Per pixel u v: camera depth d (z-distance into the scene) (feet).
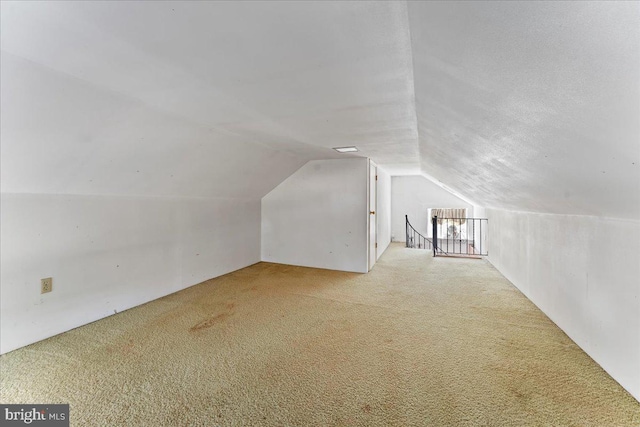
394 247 21.81
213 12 3.18
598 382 5.31
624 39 1.73
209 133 8.30
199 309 9.04
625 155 2.95
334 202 14.28
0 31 3.51
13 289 6.44
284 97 5.80
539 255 8.99
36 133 5.39
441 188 23.75
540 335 7.21
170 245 10.53
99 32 3.59
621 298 5.17
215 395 5.05
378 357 6.25
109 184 8.00
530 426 4.34
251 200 15.14
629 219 4.94
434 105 5.26
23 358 6.15
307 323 8.01
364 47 3.91
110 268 8.50
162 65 4.49
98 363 5.99
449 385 5.30
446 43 3.03
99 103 5.60
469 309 9.01
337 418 4.54
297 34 3.63
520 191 7.55
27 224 6.65
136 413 4.62
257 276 13.01
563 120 3.06
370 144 10.11
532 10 1.93
